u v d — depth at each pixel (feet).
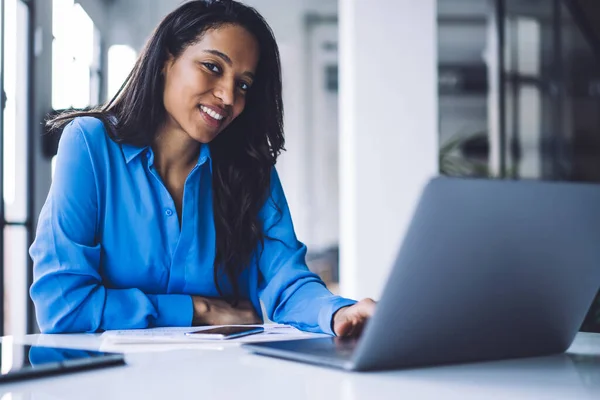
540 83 21.83
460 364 2.49
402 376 2.22
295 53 31.94
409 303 2.18
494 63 16.22
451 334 2.35
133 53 19.99
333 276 23.35
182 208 4.67
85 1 15.89
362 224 13.51
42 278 3.98
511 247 2.29
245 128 4.99
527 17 22.61
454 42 36.45
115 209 4.44
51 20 12.01
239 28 4.62
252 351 2.71
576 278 2.57
